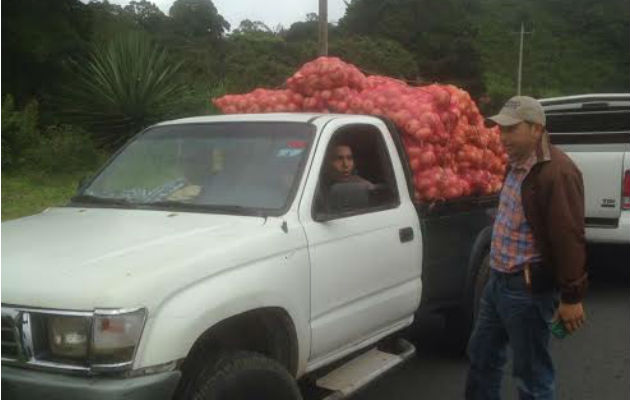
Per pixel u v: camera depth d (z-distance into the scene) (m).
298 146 4.24
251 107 5.60
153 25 51.66
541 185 3.76
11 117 16.69
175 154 4.48
